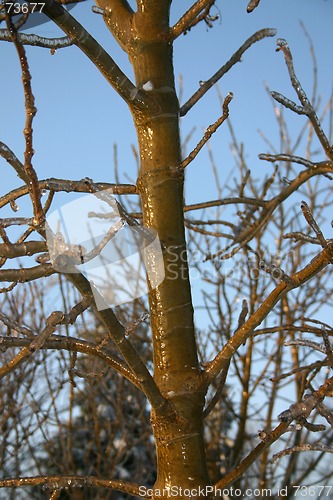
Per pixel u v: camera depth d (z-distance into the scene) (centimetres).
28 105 240
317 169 347
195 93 334
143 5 330
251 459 286
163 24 329
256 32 340
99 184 340
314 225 269
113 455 1009
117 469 995
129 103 316
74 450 998
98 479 307
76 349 312
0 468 889
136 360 273
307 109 293
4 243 257
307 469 802
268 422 811
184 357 303
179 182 317
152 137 319
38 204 247
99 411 1001
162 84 323
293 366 781
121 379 930
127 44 333
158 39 327
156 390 283
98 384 929
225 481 287
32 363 927
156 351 307
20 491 964
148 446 932
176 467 291
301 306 813
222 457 897
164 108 321
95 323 869
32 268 262
